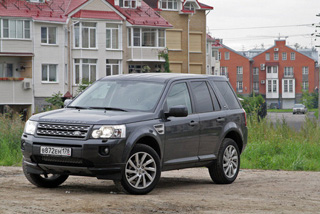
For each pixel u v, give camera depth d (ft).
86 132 29.43
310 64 456.04
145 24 193.06
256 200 29.99
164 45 198.39
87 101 33.99
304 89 456.45
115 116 30.50
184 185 37.11
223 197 30.86
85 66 185.37
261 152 61.46
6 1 170.71
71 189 33.09
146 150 30.78
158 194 31.37
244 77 449.89
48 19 171.32
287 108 459.32
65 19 174.81
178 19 211.41
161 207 26.48
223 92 38.58
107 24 188.55
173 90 34.19
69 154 29.30
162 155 32.24
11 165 53.36
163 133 32.17
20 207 25.08
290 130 74.64
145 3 205.05
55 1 183.73
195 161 34.81
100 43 186.91
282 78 458.09
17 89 167.02
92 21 184.55
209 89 37.29
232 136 39.27
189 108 34.88
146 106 32.55
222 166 37.19
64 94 176.04
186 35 212.84
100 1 186.91
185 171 47.70
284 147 63.57
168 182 38.99
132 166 30.30
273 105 460.55
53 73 174.40
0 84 164.35
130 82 34.42
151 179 31.12
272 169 52.21
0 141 59.93
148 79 34.42
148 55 195.42
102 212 24.66
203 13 221.66
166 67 198.39
